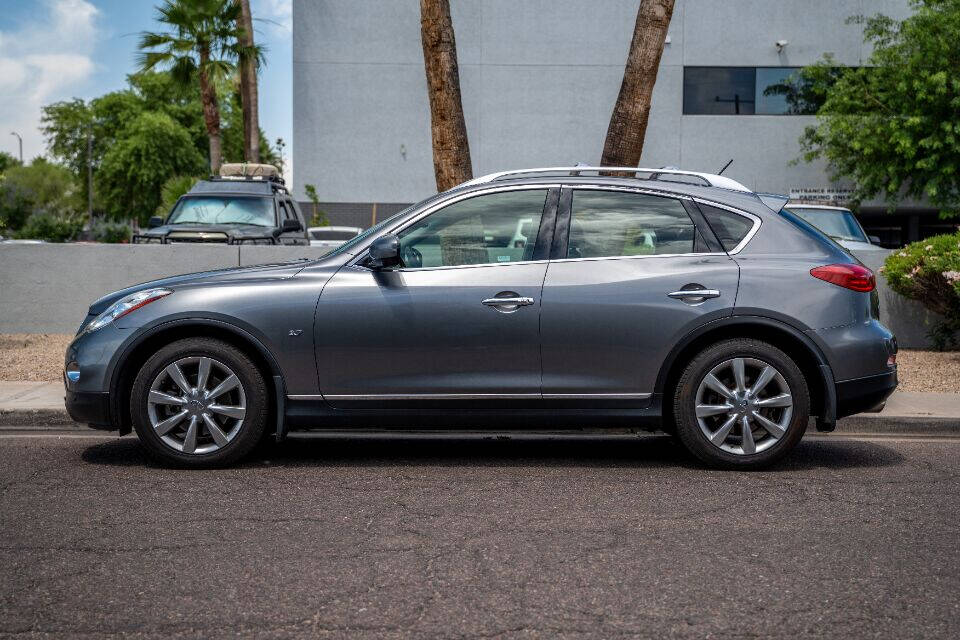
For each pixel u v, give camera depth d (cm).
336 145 2586
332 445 675
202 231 1476
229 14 2848
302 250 1213
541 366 577
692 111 2592
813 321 576
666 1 1023
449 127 1057
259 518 478
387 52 2572
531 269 581
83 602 360
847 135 2339
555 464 615
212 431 582
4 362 998
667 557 418
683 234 591
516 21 2562
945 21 2220
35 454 633
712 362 578
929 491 542
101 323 588
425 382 578
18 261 1224
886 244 2841
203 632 333
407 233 591
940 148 2228
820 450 665
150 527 461
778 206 605
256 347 578
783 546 435
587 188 596
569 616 348
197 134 5959
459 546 433
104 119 6309
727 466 588
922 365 1013
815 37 2569
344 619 345
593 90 2580
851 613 352
